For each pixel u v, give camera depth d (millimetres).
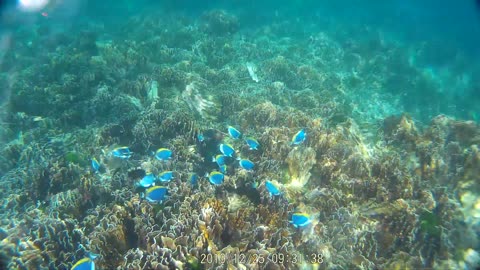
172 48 6715
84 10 13812
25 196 2908
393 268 1973
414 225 2197
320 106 4344
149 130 3426
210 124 3822
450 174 2824
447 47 8297
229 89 4703
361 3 17641
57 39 8312
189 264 1876
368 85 6047
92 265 1628
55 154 3439
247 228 2133
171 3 12359
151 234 2082
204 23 8328
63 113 4293
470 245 2205
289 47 7266
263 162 2852
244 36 8094
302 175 2756
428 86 6215
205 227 2057
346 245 2121
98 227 2248
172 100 4129
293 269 1934
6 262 2078
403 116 3434
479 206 2559
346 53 7180
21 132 4129
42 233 2354
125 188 2711
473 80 7121
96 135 3549
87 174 2949
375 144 3369
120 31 9359
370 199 2457
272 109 3650
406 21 14648
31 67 6203
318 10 14172
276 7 12773
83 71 5355
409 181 2557
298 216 1931
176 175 2760
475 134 3186
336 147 2920
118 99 4242
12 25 11445
